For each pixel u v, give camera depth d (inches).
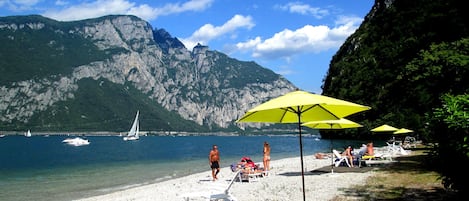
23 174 1384.1
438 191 523.2
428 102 697.6
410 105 944.9
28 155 2696.9
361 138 3932.1
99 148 3806.6
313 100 366.6
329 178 749.3
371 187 603.5
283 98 388.8
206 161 1882.4
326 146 3144.7
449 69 608.1
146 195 748.0
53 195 853.2
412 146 1859.0
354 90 3897.6
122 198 728.3
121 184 1024.9
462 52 653.9
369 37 4685.0
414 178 667.4
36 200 786.2
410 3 1715.1
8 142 5393.7
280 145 4010.8
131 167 1589.6
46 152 3090.6
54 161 2076.8
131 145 4606.3
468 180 339.9
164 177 1169.4
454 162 339.9
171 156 2401.6
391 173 762.2
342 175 781.9
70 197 818.8
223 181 872.3
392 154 1322.6
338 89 4633.4
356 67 4387.3
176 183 917.2
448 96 350.3
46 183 1085.1
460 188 353.7
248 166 867.4
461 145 317.4
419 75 714.2
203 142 5871.1
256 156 2148.1
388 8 4328.3
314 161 1346.0
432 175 687.7
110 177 1208.2
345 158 945.5
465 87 532.4
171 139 7652.6
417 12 1251.8
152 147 4040.4
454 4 848.3
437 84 655.8
